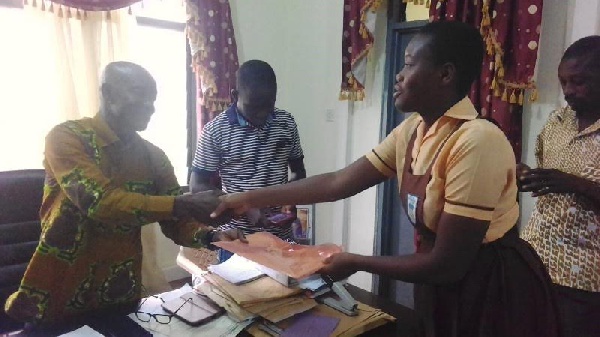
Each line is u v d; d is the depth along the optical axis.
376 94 3.13
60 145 1.20
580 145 1.46
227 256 1.87
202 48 2.96
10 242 1.53
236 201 1.28
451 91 0.93
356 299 1.39
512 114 2.32
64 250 1.24
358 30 2.95
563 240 1.48
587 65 1.34
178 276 3.33
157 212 1.20
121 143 1.30
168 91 3.17
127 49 2.77
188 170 3.30
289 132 2.08
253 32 3.38
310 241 2.95
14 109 2.51
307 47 3.45
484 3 2.26
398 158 1.09
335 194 1.22
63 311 1.26
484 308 0.92
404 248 3.16
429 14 2.54
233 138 1.97
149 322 1.17
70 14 2.55
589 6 2.09
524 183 1.38
